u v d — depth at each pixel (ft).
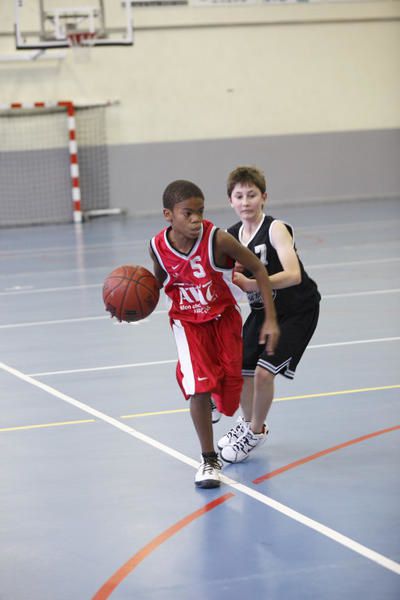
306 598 11.36
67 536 13.79
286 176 74.79
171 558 12.78
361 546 12.91
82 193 71.72
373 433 18.51
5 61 68.44
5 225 70.33
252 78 72.90
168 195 15.14
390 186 77.05
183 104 72.13
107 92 70.59
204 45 71.61
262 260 16.92
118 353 27.45
